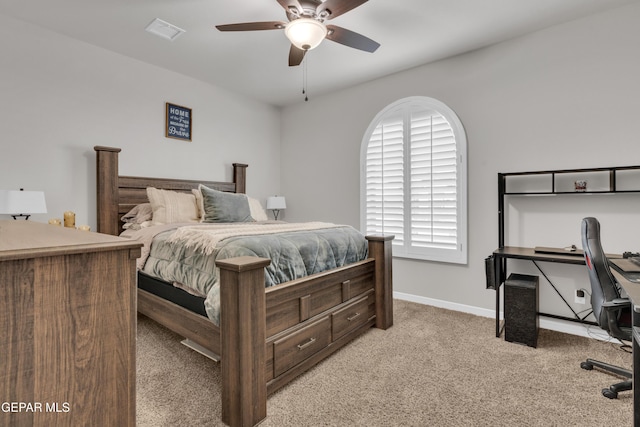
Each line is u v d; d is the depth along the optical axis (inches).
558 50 106.7
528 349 92.7
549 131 108.8
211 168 160.4
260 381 61.9
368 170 154.6
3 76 101.8
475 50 123.6
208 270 73.6
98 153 117.7
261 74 147.4
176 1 94.0
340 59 131.2
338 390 71.8
